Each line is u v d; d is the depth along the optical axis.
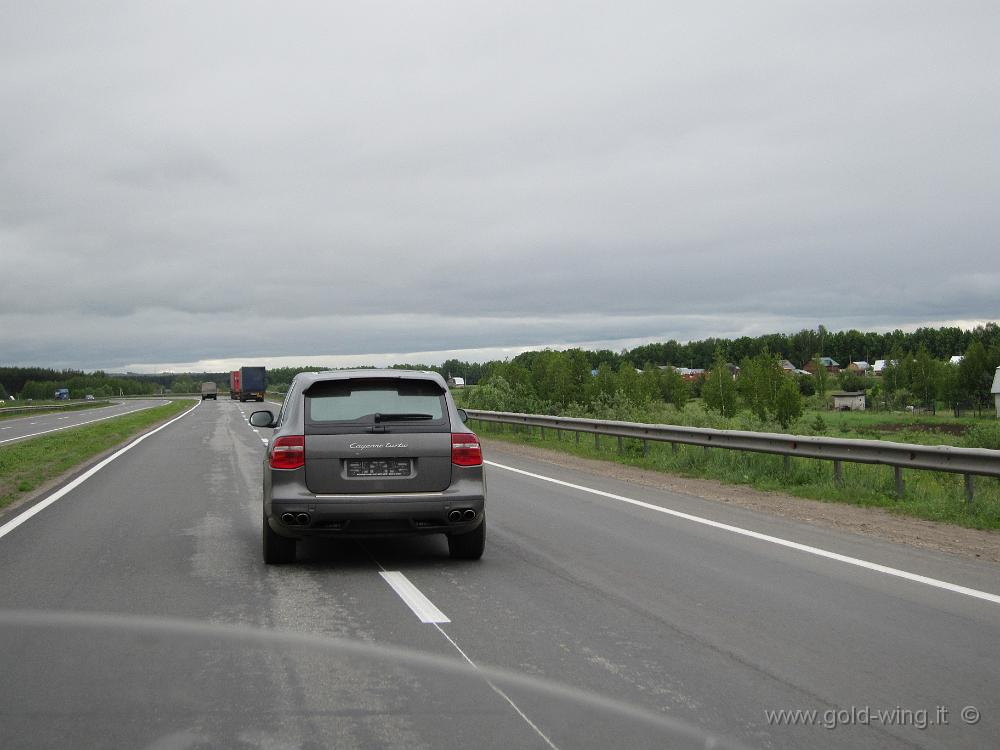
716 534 9.45
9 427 42.44
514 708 4.21
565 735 3.87
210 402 103.50
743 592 6.70
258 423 9.73
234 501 12.78
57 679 4.65
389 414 7.71
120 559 8.23
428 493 7.68
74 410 79.56
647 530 9.74
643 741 3.80
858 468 15.40
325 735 3.87
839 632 5.57
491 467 17.69
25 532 9.85
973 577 7.20
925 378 121.31
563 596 6.61
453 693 4.43
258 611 6.19
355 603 6.43
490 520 10.54
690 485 14.32
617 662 4.95
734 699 4.34
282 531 7.63
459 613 6.11
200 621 5.90
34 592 6.80
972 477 11.10
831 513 11.04
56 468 18.23
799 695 4.40
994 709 4.22
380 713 4.14
